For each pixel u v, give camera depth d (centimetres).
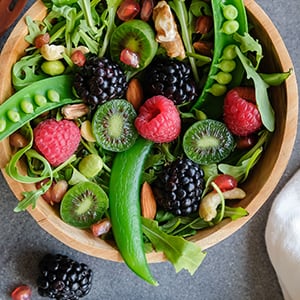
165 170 37
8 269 43
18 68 35
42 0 35
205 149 38
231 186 38
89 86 36
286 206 44
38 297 44
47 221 37
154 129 36
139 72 38
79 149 38
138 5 37
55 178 37
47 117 37
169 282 45
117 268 44
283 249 44
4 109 35
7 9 38
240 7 36
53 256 42
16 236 43
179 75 36
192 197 37
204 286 45
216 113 38
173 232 38
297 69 43
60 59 36
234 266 45
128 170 38
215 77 37
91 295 44
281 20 43
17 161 36
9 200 42
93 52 37
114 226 38
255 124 37
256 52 36
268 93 38
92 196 38
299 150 44
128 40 37
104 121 37
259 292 45
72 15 36
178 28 37
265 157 38
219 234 38
